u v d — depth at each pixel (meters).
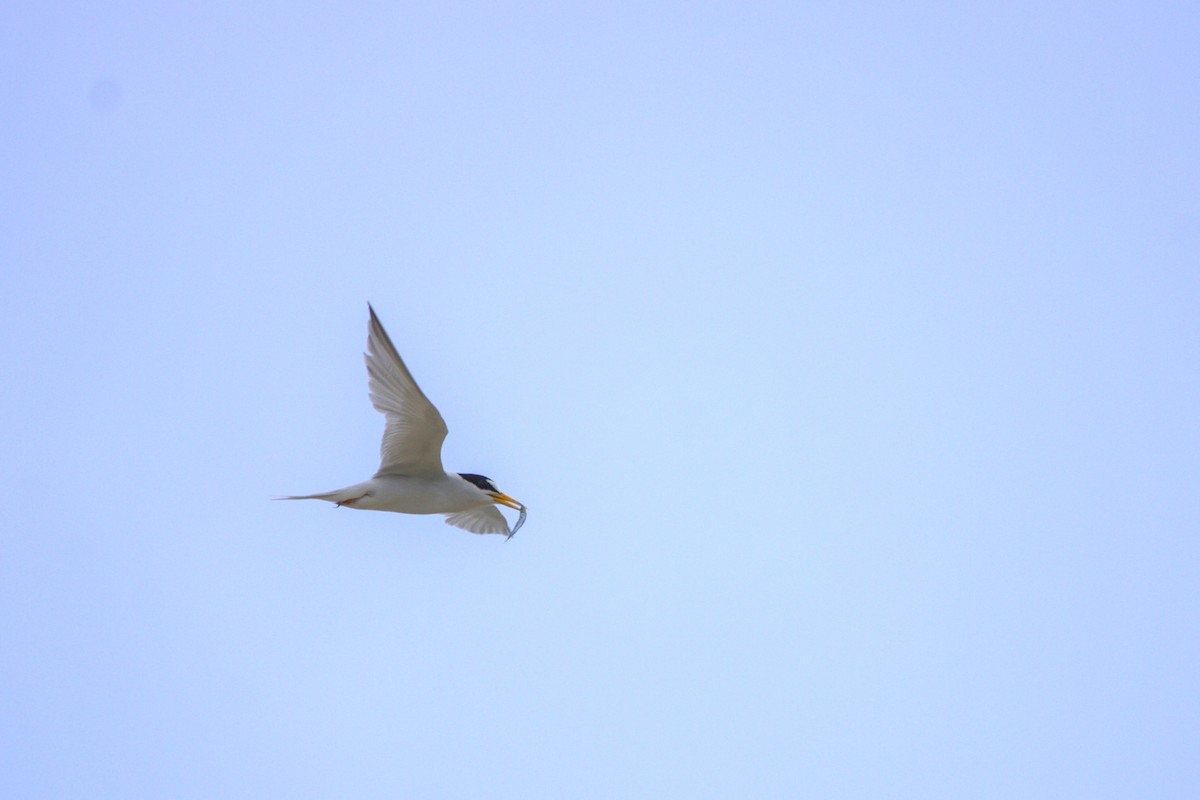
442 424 14.99
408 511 15.88
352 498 15.33
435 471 15.77
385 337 14.37
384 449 15.41
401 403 14.98
